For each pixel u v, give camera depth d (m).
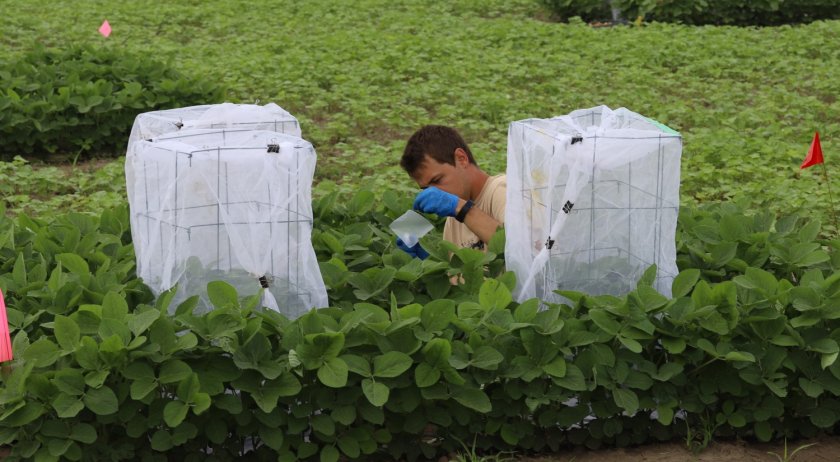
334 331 3.72
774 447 4.08
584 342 3.85
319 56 12.20
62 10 15.79
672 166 4.06
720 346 3.88
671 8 15.36
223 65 11.73
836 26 14.41
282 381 3.63
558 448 3.99
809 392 3.88
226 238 3.90
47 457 3.49
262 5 16.58
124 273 4.31
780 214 7.20
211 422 3.66
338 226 5.41
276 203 3.84
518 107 10.17
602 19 16.41
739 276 4.13
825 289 4.12
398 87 11.02
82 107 8.79
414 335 3.77
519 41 13.68
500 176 4.74
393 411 3.78
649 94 10.75
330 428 3.67
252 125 4.56
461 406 3.84
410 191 7.48
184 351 3.65
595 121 4.41
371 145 8.79
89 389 3.50
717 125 9.80
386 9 16.70
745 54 12.82
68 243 4.64
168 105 9.44
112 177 7.83
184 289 3.93
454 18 15.66
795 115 9.95
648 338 3.86
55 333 3.59
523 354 3.88
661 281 4.18
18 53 12.51
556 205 4.03
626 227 4.08
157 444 3.54
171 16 15.74
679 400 3.97
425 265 4.35
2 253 4.60
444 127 4.73
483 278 4.38
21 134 8.74
